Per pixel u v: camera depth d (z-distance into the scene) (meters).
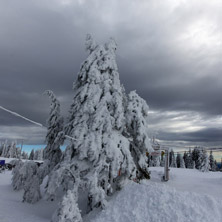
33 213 14.95
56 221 10.59
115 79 17.31
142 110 17.47
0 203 16.73
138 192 13.36
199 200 11.80
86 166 14.72
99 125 15.06
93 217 12.52
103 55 17.30
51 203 16.45
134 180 16.44
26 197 17.19
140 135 16.11
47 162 20.91
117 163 13.85
